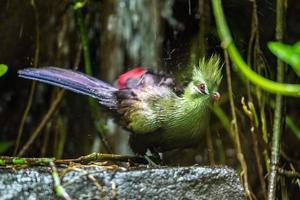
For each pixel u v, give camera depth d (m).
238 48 12.08
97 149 13.26
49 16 12.53
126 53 11.81
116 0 11.89
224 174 7.77
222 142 13.05
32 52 12.74
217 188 7.71
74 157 13.39
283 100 10.38
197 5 11.77
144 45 11.69
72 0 12.45
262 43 12.42
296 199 12.23
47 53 12.88
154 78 9.27
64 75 9.52
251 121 10.91
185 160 13.21
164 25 11.73
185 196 7.54
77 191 7.22
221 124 13.02
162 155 12.95
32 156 13.12
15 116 13.53
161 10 11.71
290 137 13.45
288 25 13.19
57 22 12.66
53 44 12.84
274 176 10.09
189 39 11.62
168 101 8.84
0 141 13.43
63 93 12.61
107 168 7.54
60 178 7.23
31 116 13.50
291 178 11.11
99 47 12.77
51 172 7.27
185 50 11.48
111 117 9.45
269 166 10.65
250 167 12.63
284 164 11.45
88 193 7.23
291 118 13.59
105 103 9.24
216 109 11.96
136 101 8.93
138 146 9.14
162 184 7.46
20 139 13.35
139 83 9.30
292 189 12.20
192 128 8.93
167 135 8.93
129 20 11.79
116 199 7.27
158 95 8.88
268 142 11.11
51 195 7.14
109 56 11.96
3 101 13.48
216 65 9.07
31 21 12.34
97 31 12.78
